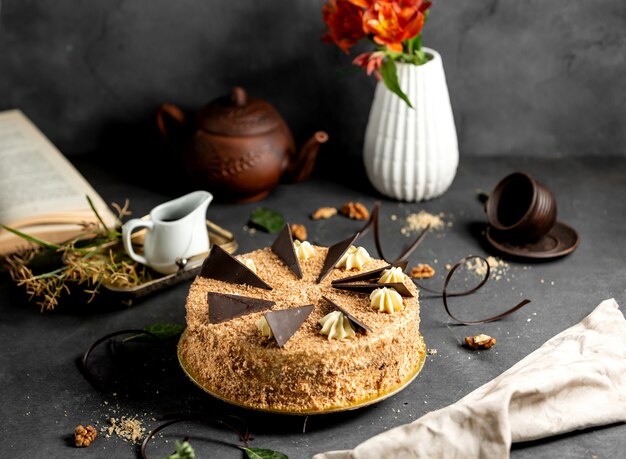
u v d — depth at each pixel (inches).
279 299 48.9
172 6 63.9
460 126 66.5
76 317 54.0
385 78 58.6
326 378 46.2
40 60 65.2
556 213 58.0
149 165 67.2
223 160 60.8
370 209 62.4
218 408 48.4
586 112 65.9
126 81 65.8
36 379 50.2
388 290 48.3
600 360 48.6
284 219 61.4
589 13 63.5
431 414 45.8
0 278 56.9
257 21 64.2
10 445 46.7
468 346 51.6
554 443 46.4
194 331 48.0
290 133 63.4
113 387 49.7
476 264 57.3
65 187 59.4
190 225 54.1
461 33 64.1
